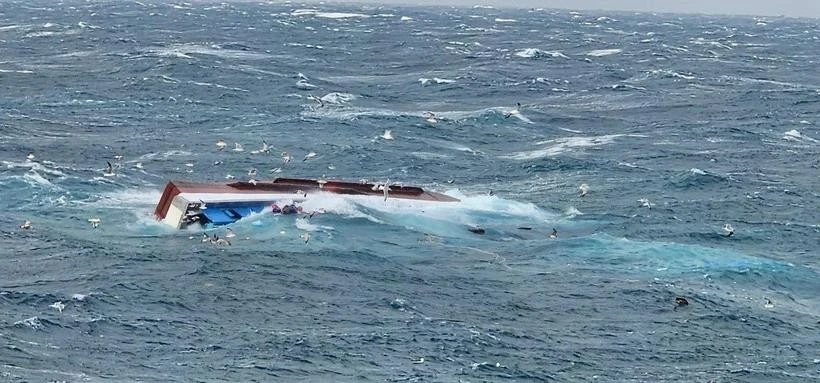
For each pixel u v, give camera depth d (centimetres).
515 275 5978
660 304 5500
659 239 6900
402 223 6981
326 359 4541
